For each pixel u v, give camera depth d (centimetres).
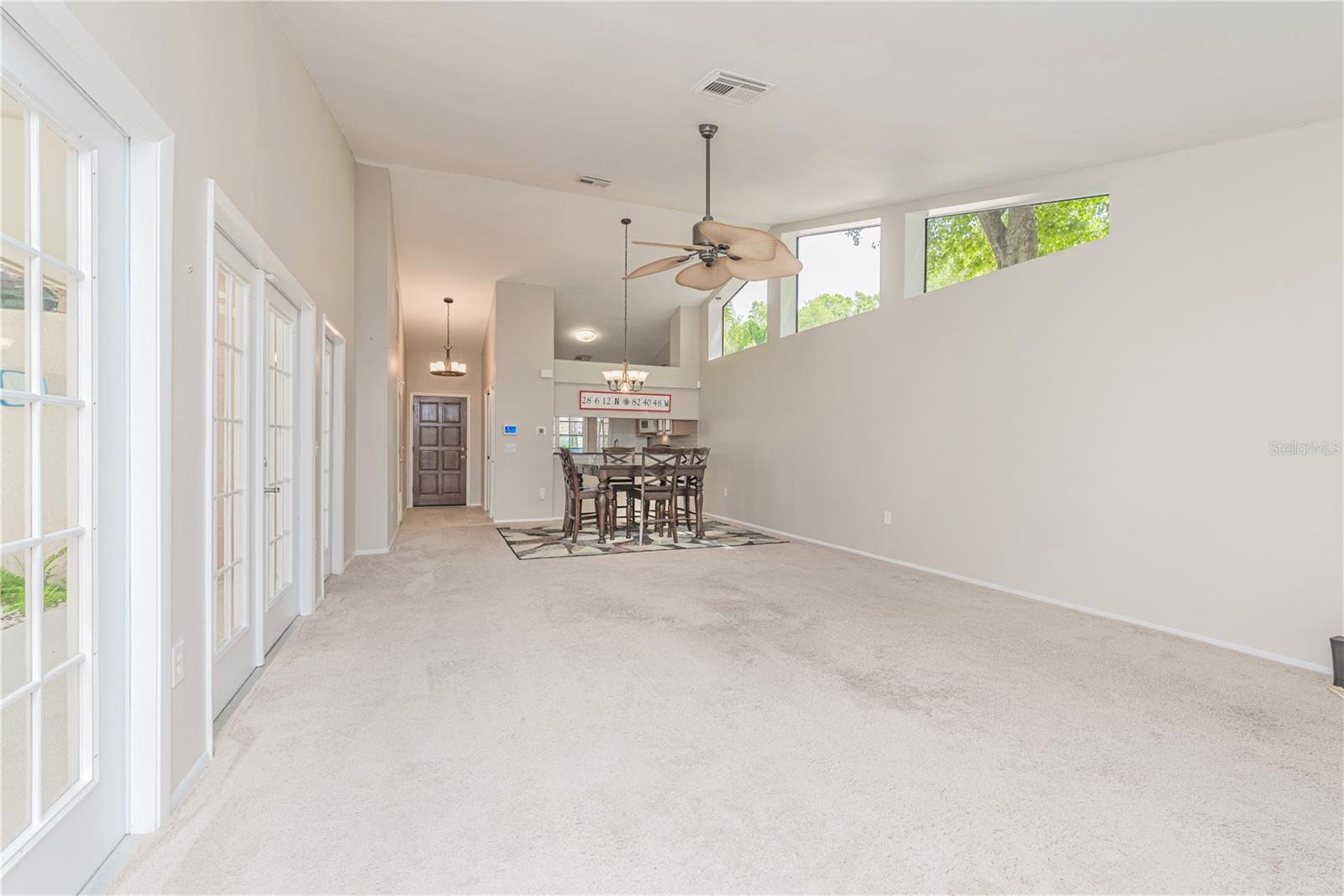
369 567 513
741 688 261
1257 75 263
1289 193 300
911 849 157
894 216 548
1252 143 314
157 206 158
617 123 396
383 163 550
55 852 128
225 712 233
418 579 466
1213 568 325
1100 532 379
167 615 162
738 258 407
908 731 223
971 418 470
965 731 222
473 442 1094
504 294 830
